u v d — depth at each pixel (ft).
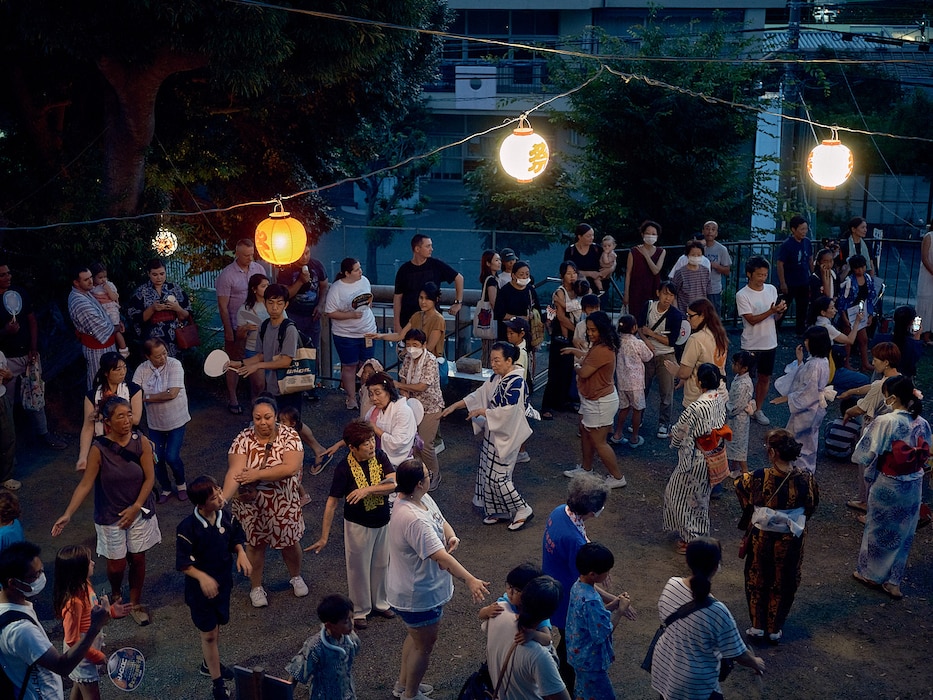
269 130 51.11
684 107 58.13
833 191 91.35
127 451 22.18
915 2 89.40
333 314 35.17
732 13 98.17
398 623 22.98
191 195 49.75
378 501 21.93
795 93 62.80
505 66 108.78
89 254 37.81
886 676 20.72
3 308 31.32
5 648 15.74
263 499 22.85
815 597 24.04
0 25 37.86
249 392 38.75
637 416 33.22
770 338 34.04
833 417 36.04
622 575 25.02
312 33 34.86
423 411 27.99
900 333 31.55
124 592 24.44
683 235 59.36
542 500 29.45
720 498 29.60
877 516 23.79
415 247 35.50
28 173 42.32
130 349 39.58
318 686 16.90
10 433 29.63
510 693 15.71
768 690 20.24
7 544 20.03
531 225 65.26
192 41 33.91
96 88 43.45
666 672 17.12
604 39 64.08
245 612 23.52
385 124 54.85
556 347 35.22
